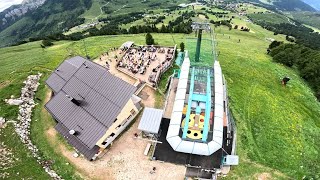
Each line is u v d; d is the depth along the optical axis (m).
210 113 41.78
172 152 40.84
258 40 122.62
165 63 61.34
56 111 43.28
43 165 39.44
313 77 71.56
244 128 47.28
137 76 57.31
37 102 52.56
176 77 56.12
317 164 42.25
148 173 38.12
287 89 63.22
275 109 53.94
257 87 61.16
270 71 70.56
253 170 39.41
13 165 39.03
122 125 43.31
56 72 51.00
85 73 46.66
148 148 41.25
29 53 84.12
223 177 37.91
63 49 81.06
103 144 40.38
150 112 44.47
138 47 70.31
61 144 42.94
